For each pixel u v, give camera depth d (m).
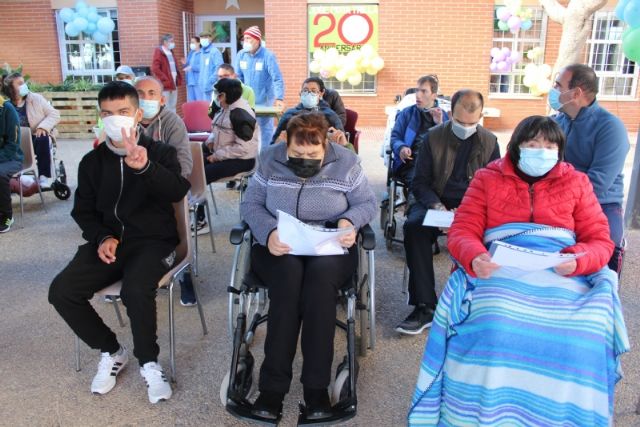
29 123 6.21
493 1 11.17
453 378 2.13
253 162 5.02
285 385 2.34
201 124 6.25
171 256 2.79
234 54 13.73
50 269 4.27
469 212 2.45
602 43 11.59
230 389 2.38
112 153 2.76
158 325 3.38
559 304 2.08
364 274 2.92
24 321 3.43
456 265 2.39
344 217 2.65
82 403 2.61
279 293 2.38
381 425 2.46
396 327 3.20
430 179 3.62
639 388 2.69
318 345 2.33
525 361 2.01
